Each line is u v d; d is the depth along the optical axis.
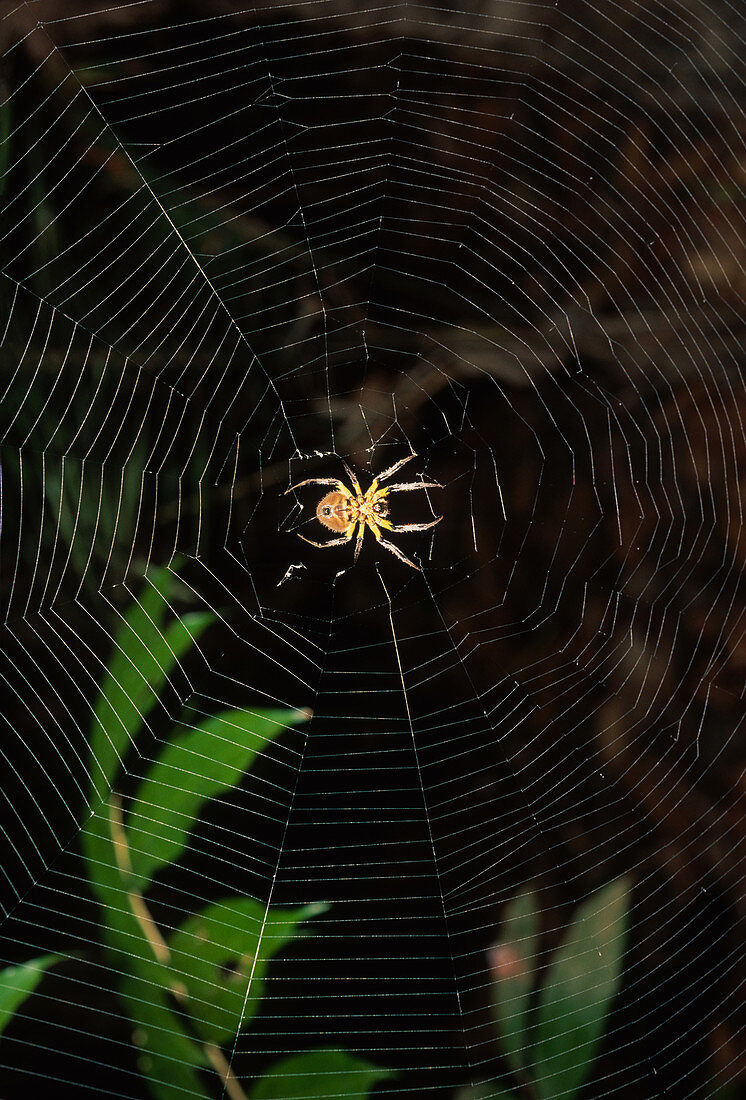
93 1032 0.53
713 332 0.61
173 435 0.59
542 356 0.61
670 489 0.61
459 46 0.60
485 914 0.57
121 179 0.58
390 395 0.61
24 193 0.56
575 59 0.61
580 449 0.61
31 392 0.56
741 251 0.60
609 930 0.53
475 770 0.59
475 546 0.61
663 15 0.60
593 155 0.61
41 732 0.56
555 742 0.59
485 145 0.61
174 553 0.58
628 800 0.58
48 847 0.54
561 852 0.58
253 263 0.59
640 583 0.61
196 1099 0.46
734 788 0.58
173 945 0.49
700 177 0.61
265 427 0.60
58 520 0.56
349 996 0.55
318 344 0.60
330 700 0.59
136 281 0.58
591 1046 0.51
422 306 0.61
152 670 0.51
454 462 0.61
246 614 0.59
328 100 0.61
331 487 0.60
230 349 0.59
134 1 0.58
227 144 0.60
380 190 0.61
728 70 0.60
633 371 0.61
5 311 0.56
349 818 0.58
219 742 0.50
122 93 0.59
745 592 0.60
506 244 0.61
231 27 0.59
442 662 0.60
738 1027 0.56
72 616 0.57
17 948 0.54
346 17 0.60
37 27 0.57
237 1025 0.49
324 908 0.50
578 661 0.60
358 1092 0.47
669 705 0.59
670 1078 0.55
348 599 0.61
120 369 0.58
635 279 0.61
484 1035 0.55
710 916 0.57
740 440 0.60
